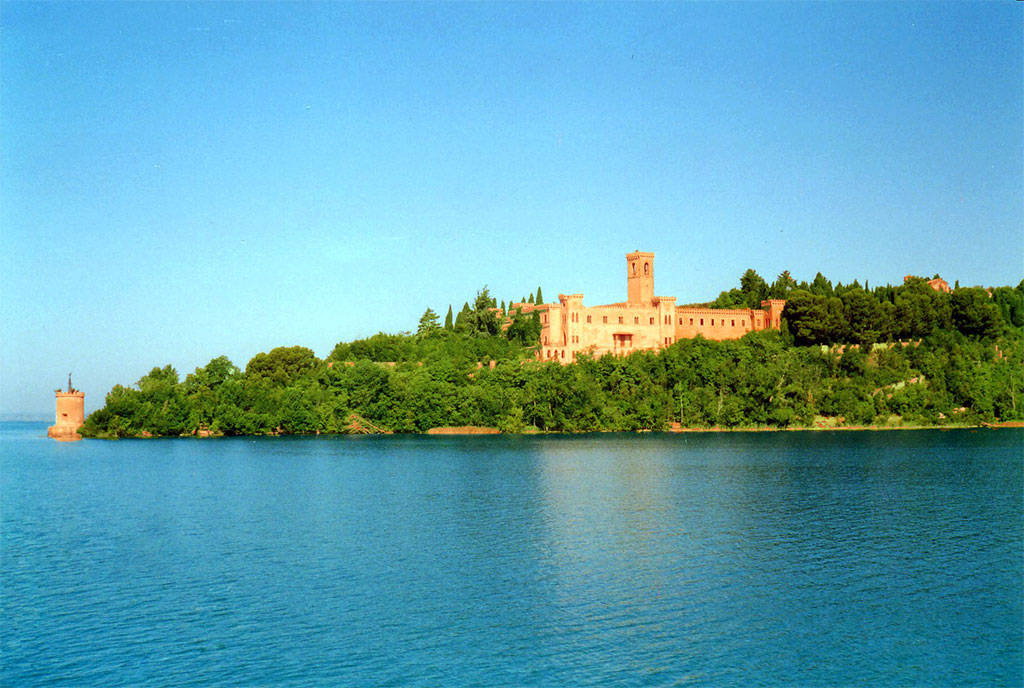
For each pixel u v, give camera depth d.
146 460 182.88
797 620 67.75
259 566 84.31
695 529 99.88
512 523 104.62
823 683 56.91
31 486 142.62
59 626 67.19
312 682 57.06
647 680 57.25
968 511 110.56
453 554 88.50
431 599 73.31
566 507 115.62
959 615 68.75
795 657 60.81
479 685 56.38
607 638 64.25
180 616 69.38
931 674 58.22
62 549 92.56
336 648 62.59
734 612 69.50
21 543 95.69
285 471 159.88
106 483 146.12
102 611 70.75
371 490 133.25
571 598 73.38
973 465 156.88
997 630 65.56
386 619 68.44
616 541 93.81
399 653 61.62
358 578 79.75
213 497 128.62
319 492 132.25
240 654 61.59
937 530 98.38
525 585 77.19
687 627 66.31
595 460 168.25
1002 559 84.88
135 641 64.06
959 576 79.06
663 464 160.88
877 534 96.38
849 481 137.25
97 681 57.31
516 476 147.00
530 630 65.81
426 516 110.12
